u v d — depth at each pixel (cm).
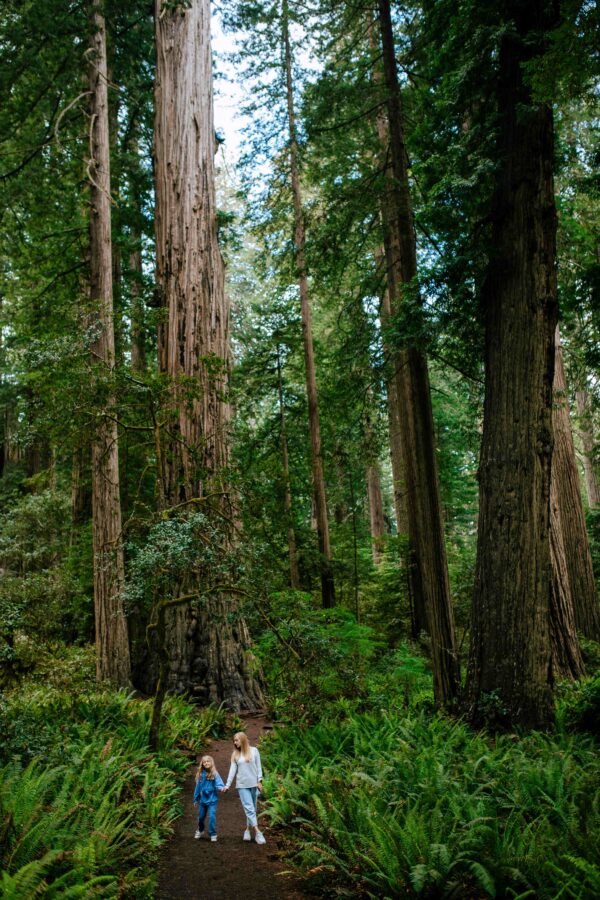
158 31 1498
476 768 705
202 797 685
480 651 962
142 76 1969
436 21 1076
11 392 2206
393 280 1673
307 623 982
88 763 708
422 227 1275
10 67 1548
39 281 1947
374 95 1352
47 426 995
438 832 540
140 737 899
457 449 2491
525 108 896
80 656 1077
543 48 950
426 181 1113
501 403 988
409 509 1788
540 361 970
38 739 693
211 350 1379
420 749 790
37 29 1498
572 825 518
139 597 816
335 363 1612
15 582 1029
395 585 2011
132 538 945
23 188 1622
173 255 1394
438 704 1030
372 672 1323
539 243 981
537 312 974
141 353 1966
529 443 961
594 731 868
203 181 1439
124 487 1734
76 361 957
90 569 1719
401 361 1509
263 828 721
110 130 2095
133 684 1330
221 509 1011
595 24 636
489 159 979
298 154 1847
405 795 658
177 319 1366
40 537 1886
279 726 1001
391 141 1254
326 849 580
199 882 568
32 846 469
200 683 1229
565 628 1215
